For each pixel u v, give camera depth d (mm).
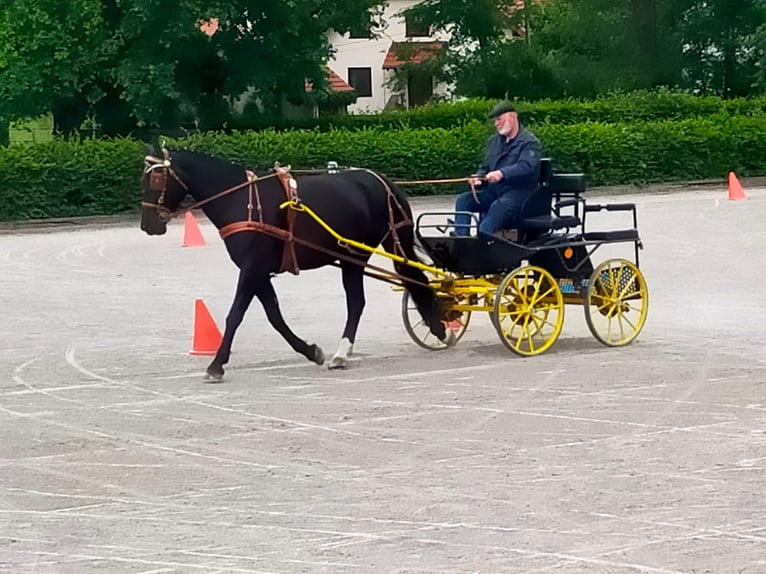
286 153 32844
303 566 6320
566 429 9250
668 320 14305
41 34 37000
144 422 9766
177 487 7887
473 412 9875
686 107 40969
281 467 8320
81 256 22438
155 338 13844
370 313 15336
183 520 7172
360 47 77438
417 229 12328
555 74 51906
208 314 12891
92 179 30234
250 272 11398
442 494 7590
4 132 41281
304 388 10984
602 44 52594
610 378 11117
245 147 32594
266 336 13844
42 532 6988
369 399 10453
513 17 53312
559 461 8328
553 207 12602
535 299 12250
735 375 11180
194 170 11406
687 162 36656
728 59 51625
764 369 11438
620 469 8094
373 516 7160
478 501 7418
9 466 8484
